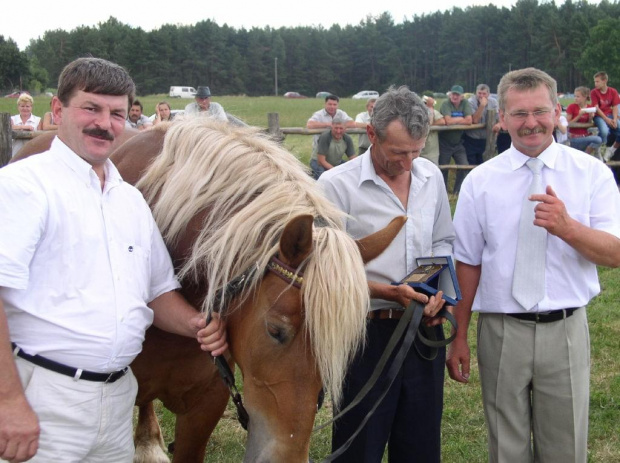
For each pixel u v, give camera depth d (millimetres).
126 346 1910
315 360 1784
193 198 2139
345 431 2406
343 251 1795
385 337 2379
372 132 2305
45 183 1794
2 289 1756
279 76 88000
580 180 2402
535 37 76312
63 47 63250
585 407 2471
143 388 2451
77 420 1848
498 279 2441
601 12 74188
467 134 9625
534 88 2324
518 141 2391
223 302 1918
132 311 1917
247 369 1870
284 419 1784
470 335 5043
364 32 90062
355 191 2389
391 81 90125
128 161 2506
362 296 1772
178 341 2320
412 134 2189
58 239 1802
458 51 82812
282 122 22062
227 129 2303
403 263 2414
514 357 2441
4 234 1700
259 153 2176
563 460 2479
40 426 1812
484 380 2555
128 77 1921
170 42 75375
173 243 2197
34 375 1805
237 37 85125
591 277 2453
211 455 3438
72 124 1850
